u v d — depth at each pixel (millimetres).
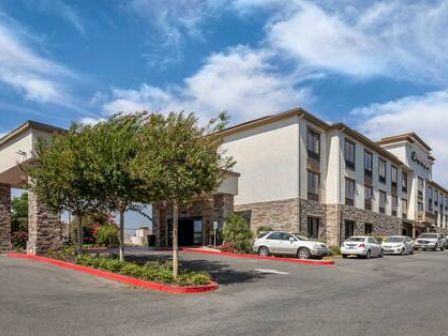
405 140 54188
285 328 8727
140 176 15203
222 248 28188
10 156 23641
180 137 14914
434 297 12906
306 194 34250
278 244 26766
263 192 35094
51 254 21359
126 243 42500
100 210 20016
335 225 36062
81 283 14305
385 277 18203
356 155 40500
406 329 8734
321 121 35719
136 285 14188
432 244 44000
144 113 18078
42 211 22562
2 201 26188
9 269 16469
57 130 22844
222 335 8156
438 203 68250
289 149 34000
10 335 7926
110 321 9180
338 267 22000
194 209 33906
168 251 29469
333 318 9719
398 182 51812
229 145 37688
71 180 17797
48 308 10219
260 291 13883
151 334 8203
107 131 17891
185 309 10648
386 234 46562
